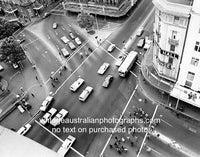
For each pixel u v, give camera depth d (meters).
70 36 87.62
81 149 54.50
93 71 72.88
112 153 52.66
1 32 85.38
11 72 79.00
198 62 47.34
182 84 54.62
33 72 77.06
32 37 92.44
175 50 50.28
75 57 79.19
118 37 83.62
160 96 60.62
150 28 84.19
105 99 64.25
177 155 50.44
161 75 58.34
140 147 52.66
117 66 72.56
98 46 81.56
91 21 84.06
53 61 79.50
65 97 66.94
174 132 54.12
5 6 105.50
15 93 71.38
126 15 92.12
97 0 89.12
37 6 103.25
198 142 51.69
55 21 98.81
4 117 65.12
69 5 98.12
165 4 45.31
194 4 40.56
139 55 74.50
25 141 18.39
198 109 55.28
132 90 64.94
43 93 69.38
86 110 62.56
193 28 43.28
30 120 62.97
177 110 56.47
